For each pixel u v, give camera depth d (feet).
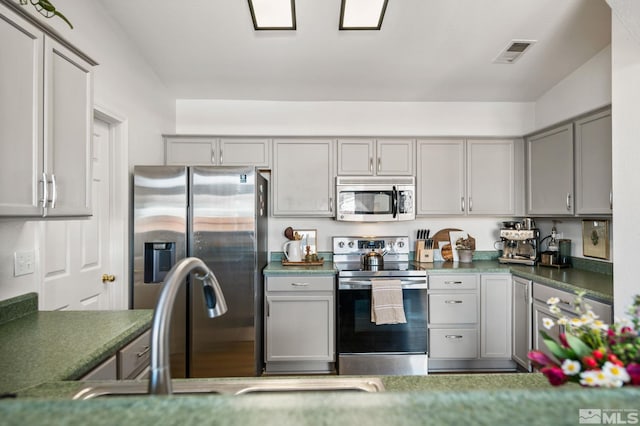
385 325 8.91
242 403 1.35
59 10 5.58
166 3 6.73
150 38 7.84
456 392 1.44
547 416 1.32
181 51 8.35
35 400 1.34
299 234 10.91
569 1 6.64
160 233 7.86
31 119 3.74
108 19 7.00
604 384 1.78
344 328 8.86
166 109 10.16
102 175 7.35
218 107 10.96
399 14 7.02
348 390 2.86
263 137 10.12
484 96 10.82
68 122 4.35
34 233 5.22
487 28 7.46
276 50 8.31
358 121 11.14
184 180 7.93
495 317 9.21
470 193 10.36
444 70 9.25
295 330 8.94
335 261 10.73
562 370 2.00
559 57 8.63
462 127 11.05
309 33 7.65
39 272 5.30
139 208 7.85
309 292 8.96
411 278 8.98
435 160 10.37
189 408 1.32
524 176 10.35
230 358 8.07
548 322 2.28
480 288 9.22
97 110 6.66
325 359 8.95
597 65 8.55
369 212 10.11
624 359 1.95
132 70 8.03
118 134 7.63
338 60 8.75
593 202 7.61
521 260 10.03
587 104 8.91
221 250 8.04
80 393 2.70
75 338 4.02
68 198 4.34
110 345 3.85
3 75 3.41
